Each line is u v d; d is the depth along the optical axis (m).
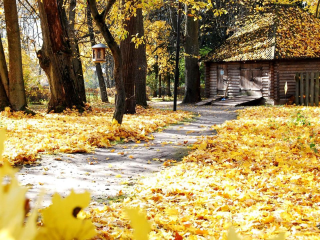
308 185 5.75
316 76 22.53
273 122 13.01
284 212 4.30
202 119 16.47
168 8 31.98
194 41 27.77
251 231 3.68
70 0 22.98
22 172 6.80
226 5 31.03
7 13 15.57
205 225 4.13
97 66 31.22
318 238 3.46
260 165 7.29
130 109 17.55
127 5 11.62
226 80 28.02
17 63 15.84
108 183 6.34
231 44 28.81
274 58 24.80
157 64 37.94
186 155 8.66
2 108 15.67
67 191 5.64
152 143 10.26
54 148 8.77
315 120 13.74
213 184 5.90
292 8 29.56
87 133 10.77
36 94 31.03
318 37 26.72
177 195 5.39
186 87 28.25
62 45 17.45
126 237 3.57
